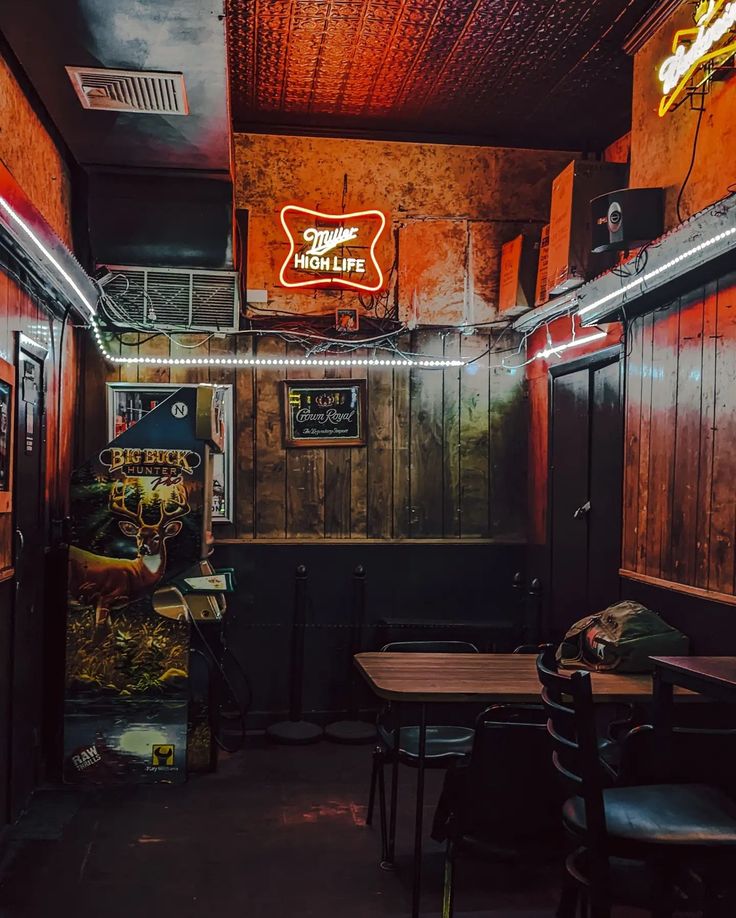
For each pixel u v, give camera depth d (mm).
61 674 4738
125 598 4535
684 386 3752
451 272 5762
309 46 4613
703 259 3271
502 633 5527
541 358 5566
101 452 4582
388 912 3121
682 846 1925
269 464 5672
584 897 2492
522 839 2861
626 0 4066
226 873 3436
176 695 4535
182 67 3645
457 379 5832
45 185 4457
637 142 4289
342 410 5719
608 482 4617
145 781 4488
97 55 3549
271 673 5625
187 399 4672
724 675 2340
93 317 5199
